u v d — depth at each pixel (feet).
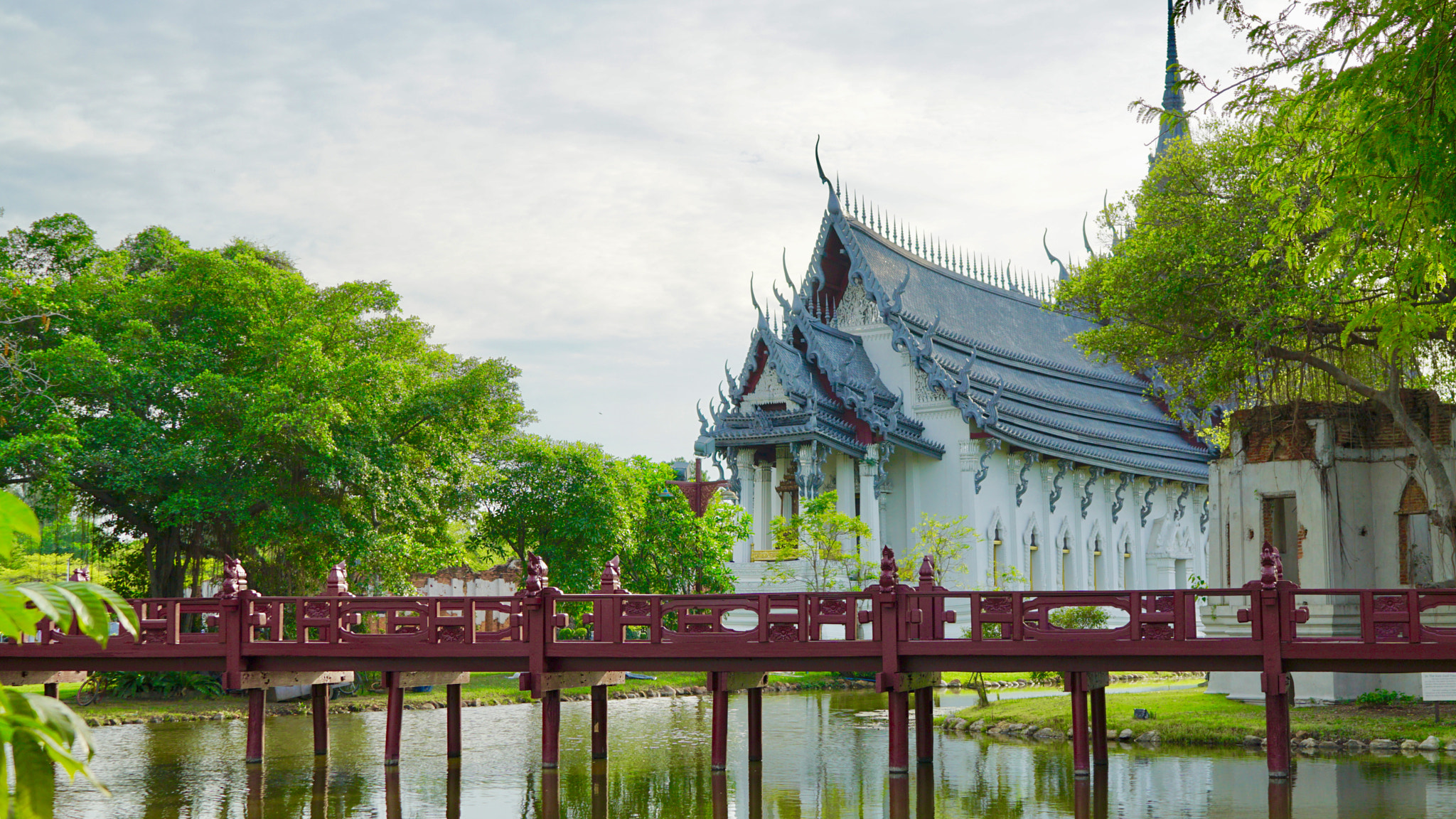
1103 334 121.80
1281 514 122.01
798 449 204.54
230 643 91.09
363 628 151.94
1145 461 246.88
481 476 172.45
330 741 112.37
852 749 105.29
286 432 133.18
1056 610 180.04
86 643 92.38
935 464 219.61
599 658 86.69
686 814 77.36
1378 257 55.57
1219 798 76.69
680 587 195.93
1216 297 106.52
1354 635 108.88
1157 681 163.43
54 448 124.06
